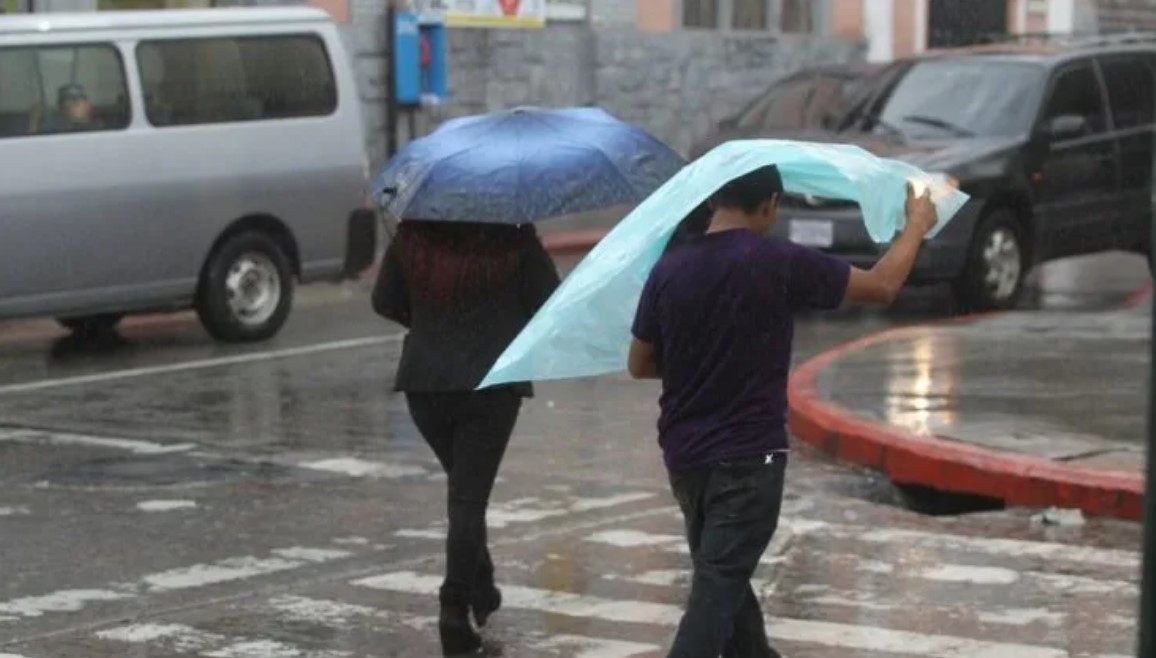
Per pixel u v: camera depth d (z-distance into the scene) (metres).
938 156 29.38
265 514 17.44
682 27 46.59
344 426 21.61
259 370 25.53
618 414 22.28
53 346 27.84
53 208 25.80
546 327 10.59
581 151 12.55
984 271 29.69
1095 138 31.33
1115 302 31.58
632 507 17.58
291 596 14.67
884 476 18.72
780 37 48.81
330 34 28.83
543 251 13.05
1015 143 30.14
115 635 13.66
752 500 10.47
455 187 12.41
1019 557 15.41
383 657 13.12
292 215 28.27
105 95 26.41
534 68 42.66
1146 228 32.12
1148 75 32.47
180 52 27.17
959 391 21.34
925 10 52.22
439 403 12.98
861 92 32.38
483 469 13.03
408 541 16.41
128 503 17.95
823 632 13.39
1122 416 19.77
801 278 10.48
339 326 29.56
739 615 11.14
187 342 28.08
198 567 15.59
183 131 27.08
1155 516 7.09
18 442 20.89
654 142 12.93
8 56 25.52
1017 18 54.16
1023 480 17.17
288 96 28.27
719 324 10.42
